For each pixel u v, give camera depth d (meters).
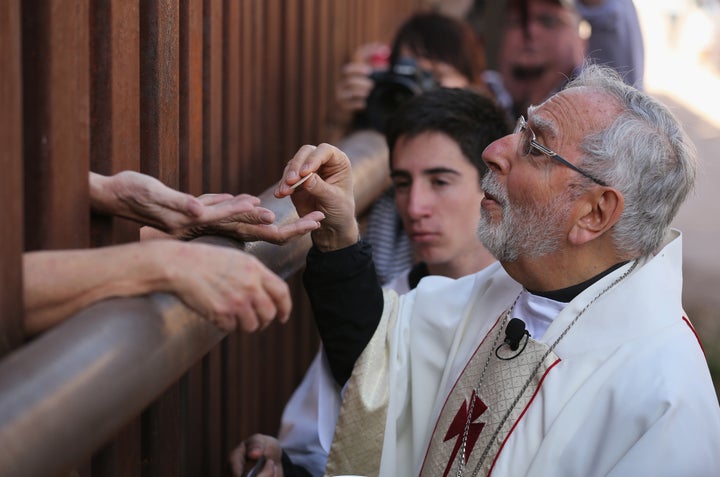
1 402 1.07
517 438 1.84
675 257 1.89
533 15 3.91
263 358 2.96
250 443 2.22
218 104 2.34
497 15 4.98
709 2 14.89
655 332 1.80
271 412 3.04
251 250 1.78
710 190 9.11
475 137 2.47
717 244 7.97
